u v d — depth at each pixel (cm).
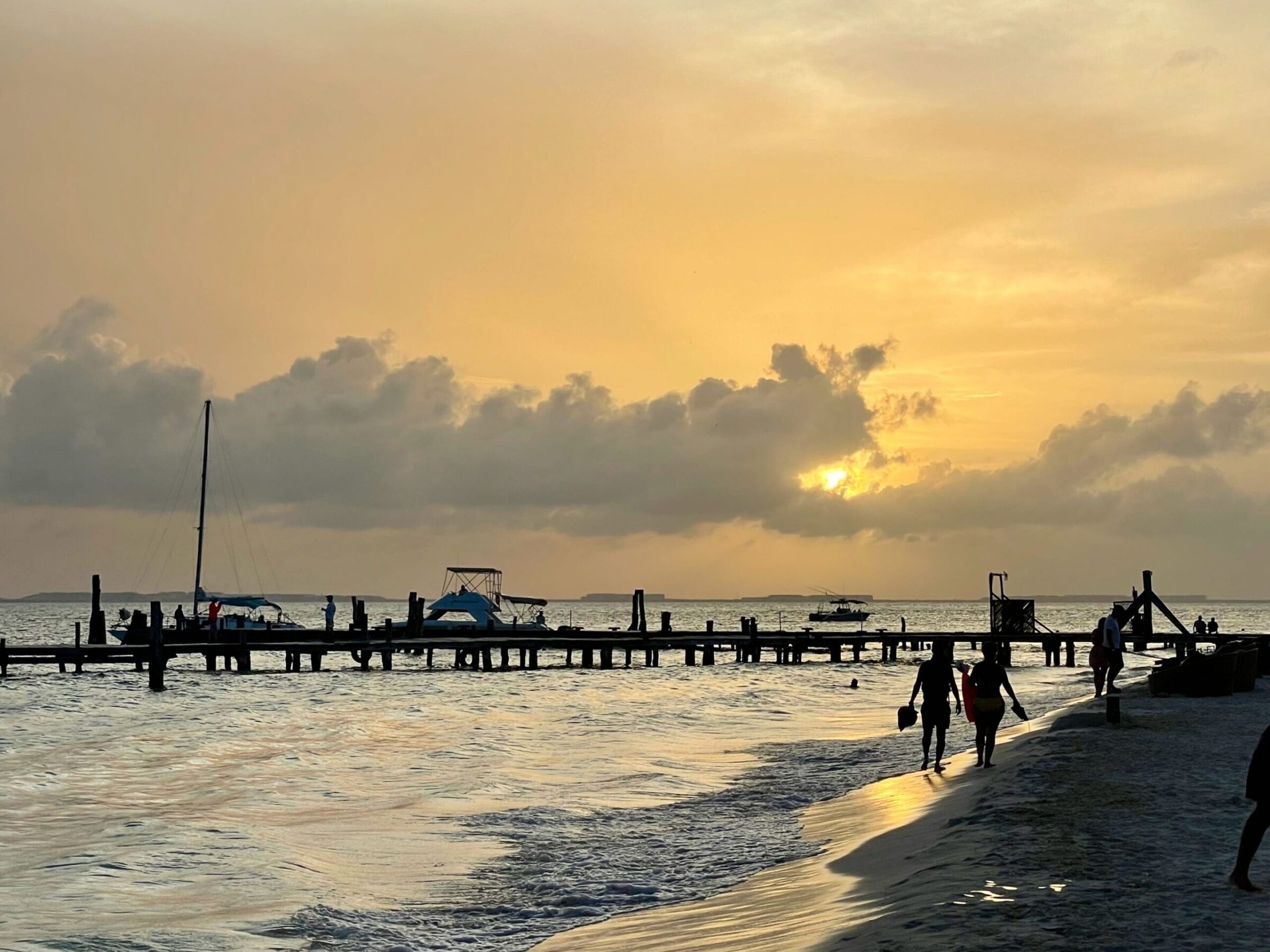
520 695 4600
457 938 1217
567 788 2219
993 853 1159
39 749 2905
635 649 6494
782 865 1432
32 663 5328
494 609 6912
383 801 2092
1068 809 1359
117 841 1720
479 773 2414
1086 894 962
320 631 5991
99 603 6038
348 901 1378
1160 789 1475
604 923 1231
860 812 1752
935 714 2077
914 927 910
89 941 1209
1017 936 851
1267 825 950
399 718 3672
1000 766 1914
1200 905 912
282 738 3127
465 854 1644
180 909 1350
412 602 6266
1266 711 2442
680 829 1769
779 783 2208
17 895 1409
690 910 1240
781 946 988
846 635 6875
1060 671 6103
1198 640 6212
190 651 5412
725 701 4266
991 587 6775
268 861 1593
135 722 3578
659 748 2830
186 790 2244
